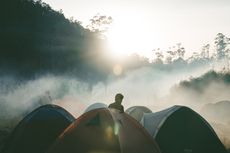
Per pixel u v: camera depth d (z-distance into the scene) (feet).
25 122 34.32
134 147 26.84
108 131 27.07
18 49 198.18
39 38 227.40
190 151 35.22
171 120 36.11
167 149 35.22
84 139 27.27
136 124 28.45
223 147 35.27
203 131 35.70
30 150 33.60
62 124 34.53
